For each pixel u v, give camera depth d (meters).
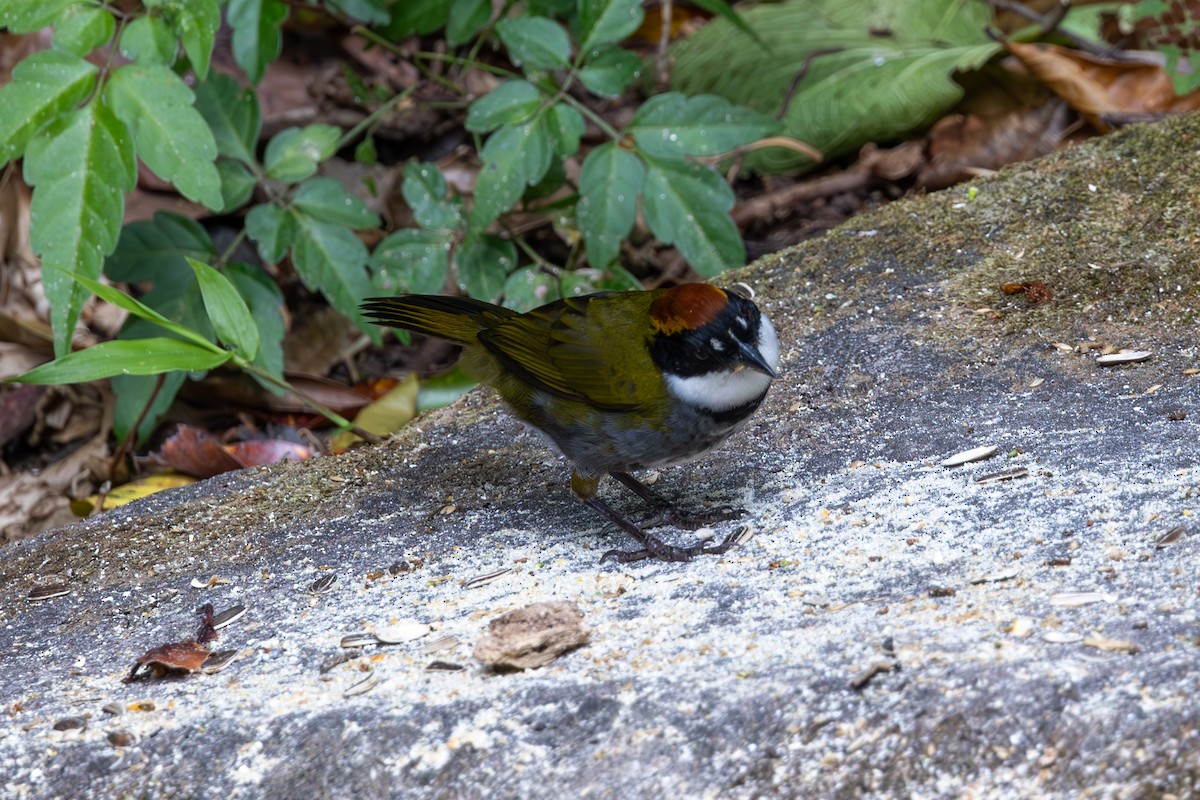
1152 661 5.48
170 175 10.20
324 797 5.91
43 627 8.07
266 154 12.21
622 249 14.85
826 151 14.84
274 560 8.57
